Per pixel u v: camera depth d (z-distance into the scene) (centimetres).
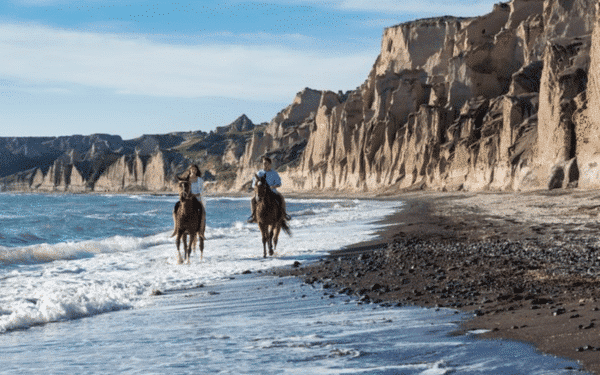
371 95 13975
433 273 1059
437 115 9975
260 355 480
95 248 1988
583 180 4912
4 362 492
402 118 11850
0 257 1548
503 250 1412
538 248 1423
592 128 4828
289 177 16675
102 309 823
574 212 2909
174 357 485
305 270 1262
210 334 601
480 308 690
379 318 659
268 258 1598
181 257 1638
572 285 829
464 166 8612
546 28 8681
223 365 446
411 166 10500
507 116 7362
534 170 6069
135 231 3131
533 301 693
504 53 10131
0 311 797
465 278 973
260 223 1631
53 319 745
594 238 1638
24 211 5781
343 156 13738
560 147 5391
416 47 14150
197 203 1562
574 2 8381
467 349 465
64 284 1129
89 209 6631
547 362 406
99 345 563
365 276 1083
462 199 6072
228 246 2077
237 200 12119
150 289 1051
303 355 474
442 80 11725
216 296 945
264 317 711
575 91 5438
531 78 8125
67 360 491
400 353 466
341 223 3225
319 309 758
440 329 569
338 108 14900
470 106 9356
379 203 6875
